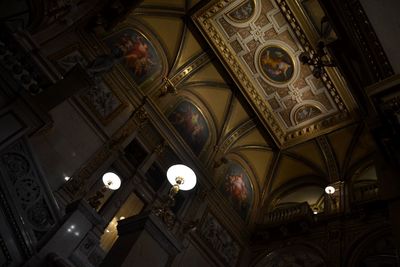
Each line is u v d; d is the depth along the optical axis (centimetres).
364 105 616
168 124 1353
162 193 1229
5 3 846
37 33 998
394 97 463
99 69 929
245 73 1453
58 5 984
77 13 1087
